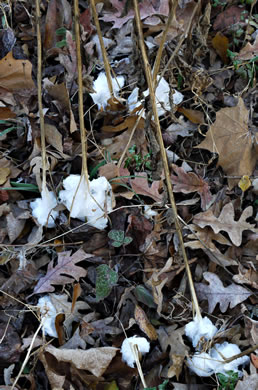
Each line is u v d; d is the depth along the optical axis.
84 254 0.96
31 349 0.89
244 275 0.96
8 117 1.06
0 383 0.86
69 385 0.86
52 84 1.07
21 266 0.95
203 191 1.04
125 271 0.97
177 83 1.13
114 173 1.02
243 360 0.89
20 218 0.98
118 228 1.00
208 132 1.05
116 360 0.89
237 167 1.06
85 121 1.10
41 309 0.91
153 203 1.02
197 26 1.08
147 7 1.20
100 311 0.94
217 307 0.96
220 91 1.15
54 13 1.16
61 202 0.99
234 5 1.23
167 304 0.95
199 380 0.90
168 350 0.92
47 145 1.05
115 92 1.11
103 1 1.21
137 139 1.07
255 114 1.13
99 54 1.17
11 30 1.14
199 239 0.99
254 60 1.14
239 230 0.98
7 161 1.03
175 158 1.09
